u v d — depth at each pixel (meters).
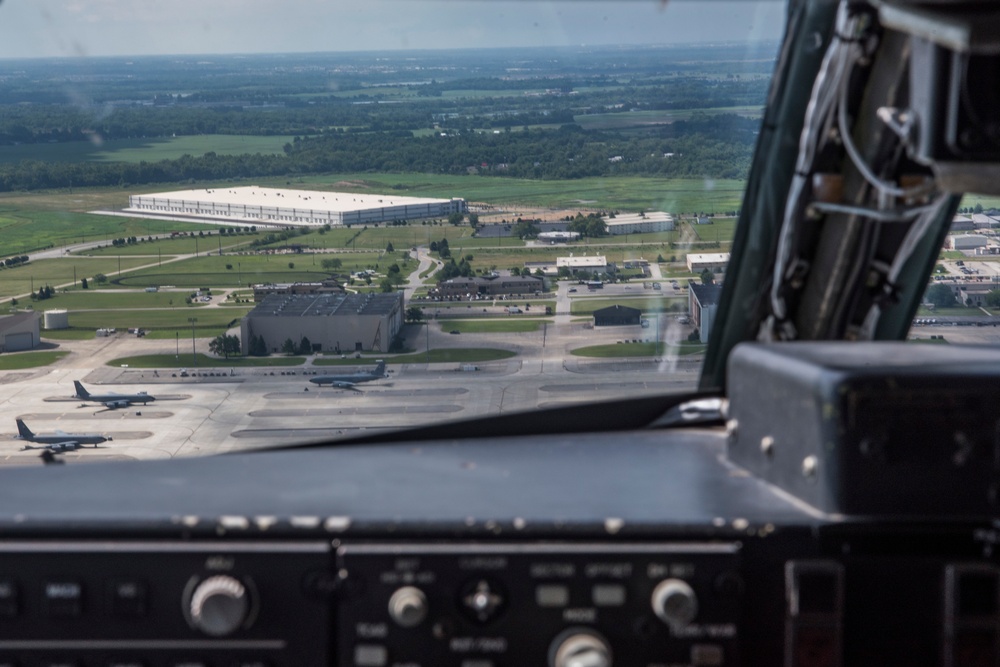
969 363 1.72
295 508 1.72
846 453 1.65
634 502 1.75
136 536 1.66
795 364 1.77
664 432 2.41
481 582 1.62
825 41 2.29
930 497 1.65
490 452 2.19
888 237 2.44
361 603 1.63
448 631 1.63
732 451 2.06
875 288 2.51
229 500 1.78
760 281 2.58
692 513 1.68
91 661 1.66
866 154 2.24
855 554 1.64
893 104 2.13
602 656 1.58
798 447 1.75
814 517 1.66
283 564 1.64
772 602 1.65
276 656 1.65
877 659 1.66
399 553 1.62
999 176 1.36
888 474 1.65
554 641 1.63
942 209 2.46
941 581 1.65
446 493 1.82
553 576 1.62
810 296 2.57
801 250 2.50
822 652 1.62
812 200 2.40
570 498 1.78
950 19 1.23
